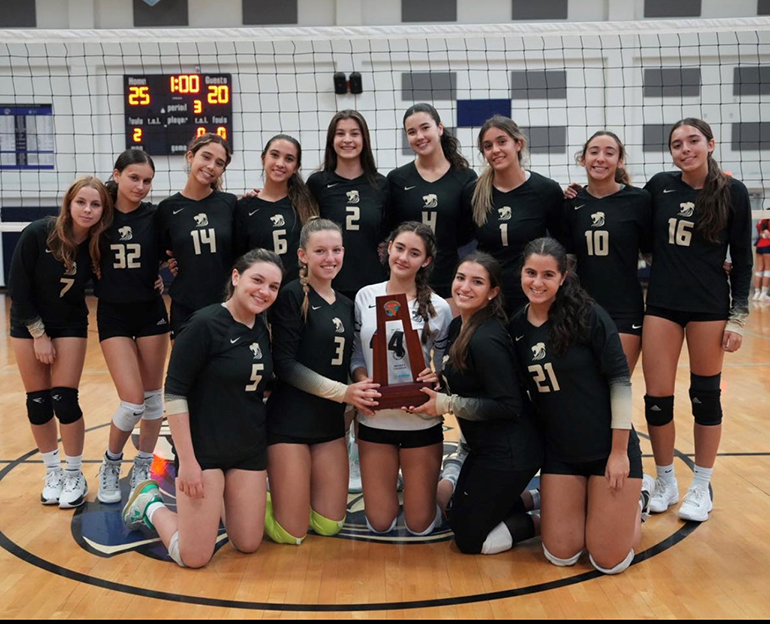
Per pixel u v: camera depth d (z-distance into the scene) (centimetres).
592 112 1170
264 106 1188
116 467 371
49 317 356
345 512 333
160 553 306
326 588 272
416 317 329
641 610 253
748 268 338
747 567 290
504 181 364
